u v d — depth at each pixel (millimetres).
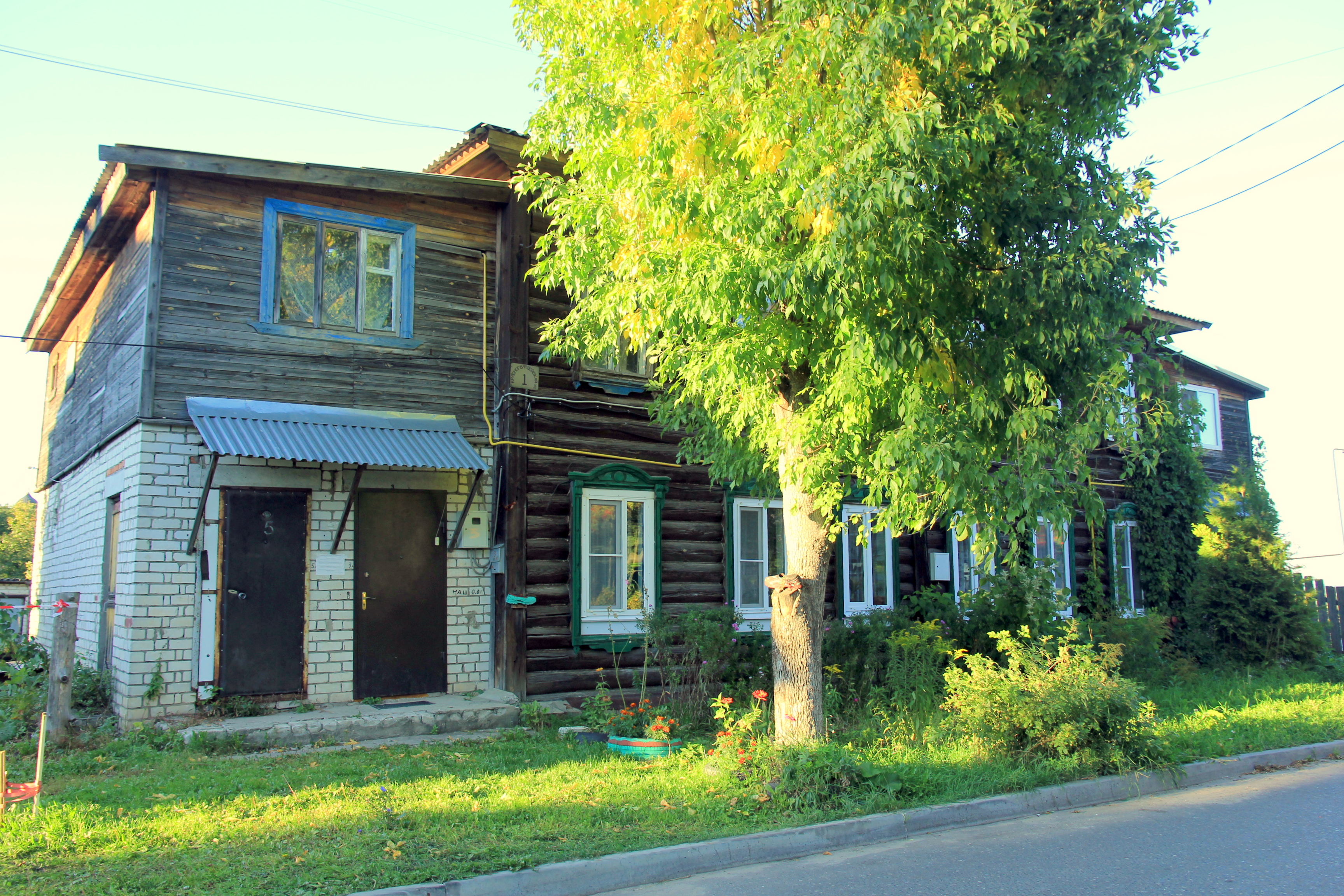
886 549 15289
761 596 13586
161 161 9820
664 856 5652
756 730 9242
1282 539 16562
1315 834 6496
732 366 7402
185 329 9984
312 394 10648
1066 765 8008
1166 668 15000
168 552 9586
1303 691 13320
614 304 8445
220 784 7152
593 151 8391
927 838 6578
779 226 7215
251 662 9922
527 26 8898
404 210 11539
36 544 18406
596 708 10023
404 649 10875
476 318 11906
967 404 7352
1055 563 14203
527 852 5566
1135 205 7309
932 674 11289
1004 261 7566
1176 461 18750
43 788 7008
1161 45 6918
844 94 6934
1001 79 7266
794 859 6059
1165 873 5578
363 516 10805
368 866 5191
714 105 7766
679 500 12992
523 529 11414
